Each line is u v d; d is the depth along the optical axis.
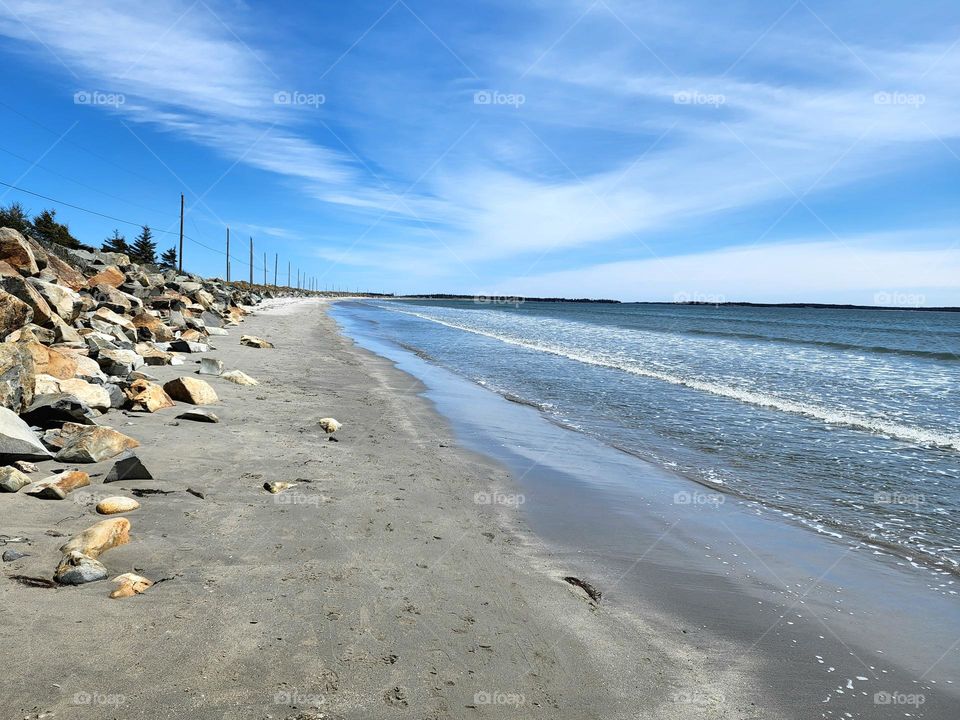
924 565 5.33
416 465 7.47
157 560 4.14
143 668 2.95
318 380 13.94
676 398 14.26
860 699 3.38
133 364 11.55
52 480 5.08
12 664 2.85
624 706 3.13
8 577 3.64
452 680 3.18
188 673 2.95
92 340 12.10
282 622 3.53
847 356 28.08
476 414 11.69
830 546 5.71
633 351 27.73
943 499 7.18
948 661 3.81
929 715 3.25
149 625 3.33
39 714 2.56
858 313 146.75
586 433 10.45
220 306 31.81
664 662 3.61
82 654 3.00
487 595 4.24
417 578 4.36
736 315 100.94
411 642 3.50
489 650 3.52
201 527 4.80
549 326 51.22
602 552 5.34
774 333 46.34
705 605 4.43
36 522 4.51
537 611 4.09
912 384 18.38
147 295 23.44
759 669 3.62
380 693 3.00
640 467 8.37
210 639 3.26
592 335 39.88
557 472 7.95
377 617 3.73
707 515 6.48
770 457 9.05
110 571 3.92
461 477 7.23
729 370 20.77
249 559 4.32
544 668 3.40
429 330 41.50
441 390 14.46
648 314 100.25
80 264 26.20
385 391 13.40
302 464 6.86
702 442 9.97
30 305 10.40
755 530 6.08
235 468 6.41
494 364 20.95
